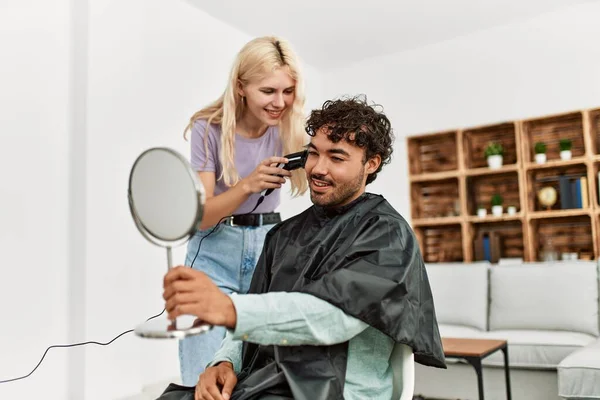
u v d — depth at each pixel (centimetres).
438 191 516
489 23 454
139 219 91
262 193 172
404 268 102
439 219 489
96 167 321
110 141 330
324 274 109
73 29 324
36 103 303
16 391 284
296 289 112
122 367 329
